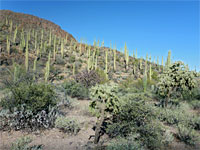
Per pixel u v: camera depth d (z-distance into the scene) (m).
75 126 5.21
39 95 5.55
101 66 35.56
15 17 59.50
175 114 6.35
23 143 3.96
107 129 4.59
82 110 7.68
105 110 4.54
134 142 3.90
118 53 55.12
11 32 43.56
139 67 39.50
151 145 4.18
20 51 33.41
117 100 4.53
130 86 18.25
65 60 36.62
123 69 36.97
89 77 14.86
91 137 4.87
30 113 4.99
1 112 5.11
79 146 4.17
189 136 4.74
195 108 9.84
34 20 65.12
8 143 4.04
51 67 28.06
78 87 11.94
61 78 23.30
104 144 4.34
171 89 8.55
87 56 41.78
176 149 4.26
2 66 23.86
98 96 4.48
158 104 9.10
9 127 4.95
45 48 38.38
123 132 4.53
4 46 33.09
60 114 6.04
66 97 8.80
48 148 3.95
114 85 4.53
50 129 5.20
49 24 69.56
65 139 4.61
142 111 4.52
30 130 4.93
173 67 8.77
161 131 4.68
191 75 8.09
